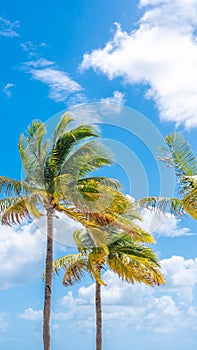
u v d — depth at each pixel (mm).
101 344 21609
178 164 17000
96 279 19719
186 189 16938
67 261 22094
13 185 18016
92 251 20172
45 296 18984
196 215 16953
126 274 20672
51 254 19328
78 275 22078
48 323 18719
